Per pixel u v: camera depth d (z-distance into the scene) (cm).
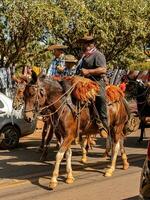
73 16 2059
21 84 1113
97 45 2364
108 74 2508
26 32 1928
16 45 1998
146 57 2728
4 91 1900
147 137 1902
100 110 1072
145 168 648
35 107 992
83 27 2084
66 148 1009
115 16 2323
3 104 1524
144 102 1614
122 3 2358
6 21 1886
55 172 1001
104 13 2294
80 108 1029
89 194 952
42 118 1069
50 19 1845
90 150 1506
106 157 1366
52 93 1010
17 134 1551
